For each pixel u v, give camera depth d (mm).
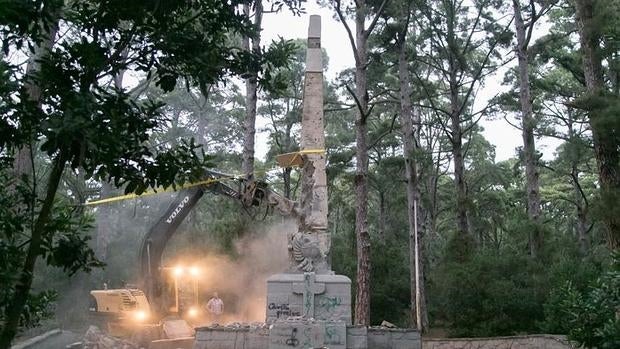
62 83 4492
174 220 17594
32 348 17984
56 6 4535
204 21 5812
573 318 9797
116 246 31859
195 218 35906
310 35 17812
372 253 29812
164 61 5266
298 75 39812
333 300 15539
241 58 5883
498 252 23688
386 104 45938
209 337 14172
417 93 36844
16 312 4520
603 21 14188
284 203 16828
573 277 17047
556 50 30172
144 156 5113
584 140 21969
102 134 4398
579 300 9594
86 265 5281
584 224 33062
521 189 51438
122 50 5098
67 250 5098
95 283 27500
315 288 15531
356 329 14055
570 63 28156
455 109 31094
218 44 6062
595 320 9305
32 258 4559
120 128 4570
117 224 34344
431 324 26719
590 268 17312
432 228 45062
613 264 9695
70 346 16688
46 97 4453
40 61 4504
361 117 23391
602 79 14695
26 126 4547
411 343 14266
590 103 13578
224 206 34688
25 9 4348
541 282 20234
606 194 12836
